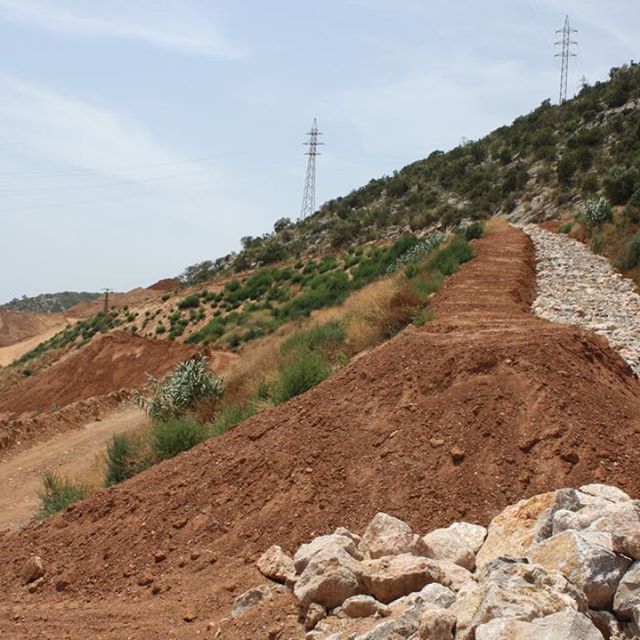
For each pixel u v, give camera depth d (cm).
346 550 614
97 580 755
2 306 19388
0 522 1522
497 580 467
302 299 4400
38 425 2473
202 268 9525
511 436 776
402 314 1686
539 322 1310
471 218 6469
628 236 3077
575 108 8044
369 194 9362
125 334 4381
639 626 454
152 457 1373
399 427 824
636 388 1061
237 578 667
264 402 1354
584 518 551
